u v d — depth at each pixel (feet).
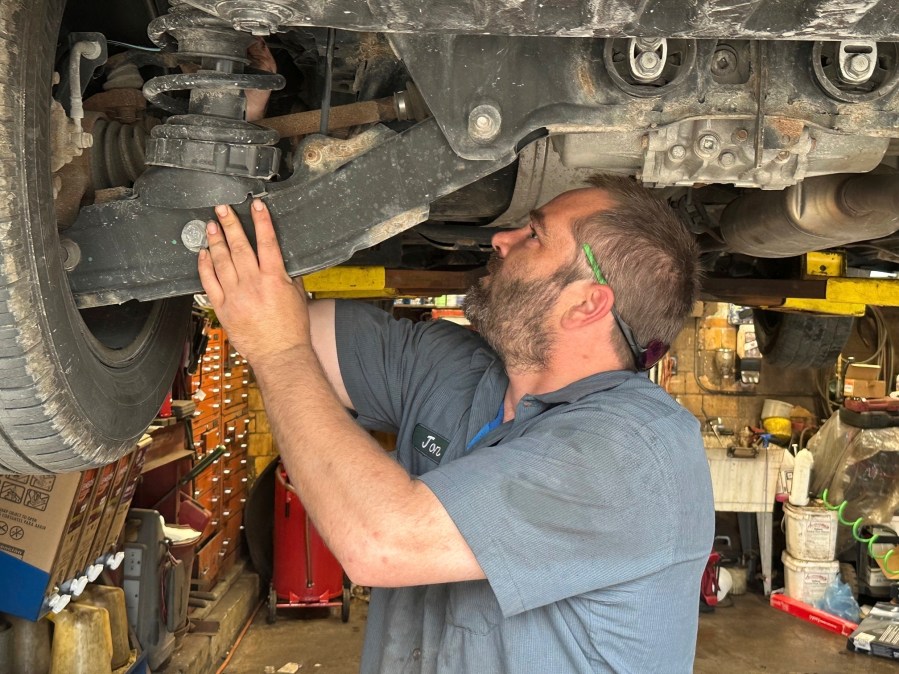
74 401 3.54
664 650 3.76
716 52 3.66
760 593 21.29
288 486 17.83
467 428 4.47
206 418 16.69
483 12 2.89
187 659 13.17
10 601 8.59
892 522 19.81
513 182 6.43
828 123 3.68
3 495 8.62
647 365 4.40
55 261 3.40
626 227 4.12
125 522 11.68
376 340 4.89
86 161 3.92
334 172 3.63
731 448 20.74
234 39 3.63
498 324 4.31
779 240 6.44
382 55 4.66
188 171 3.60
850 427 20.51
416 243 9.93
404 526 3.31
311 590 17.92
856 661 17.01
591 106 3.53
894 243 8.86
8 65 3.09
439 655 3.88
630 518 3.52
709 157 3.68
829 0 2.81
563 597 3.43
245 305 3.69
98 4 4.48
